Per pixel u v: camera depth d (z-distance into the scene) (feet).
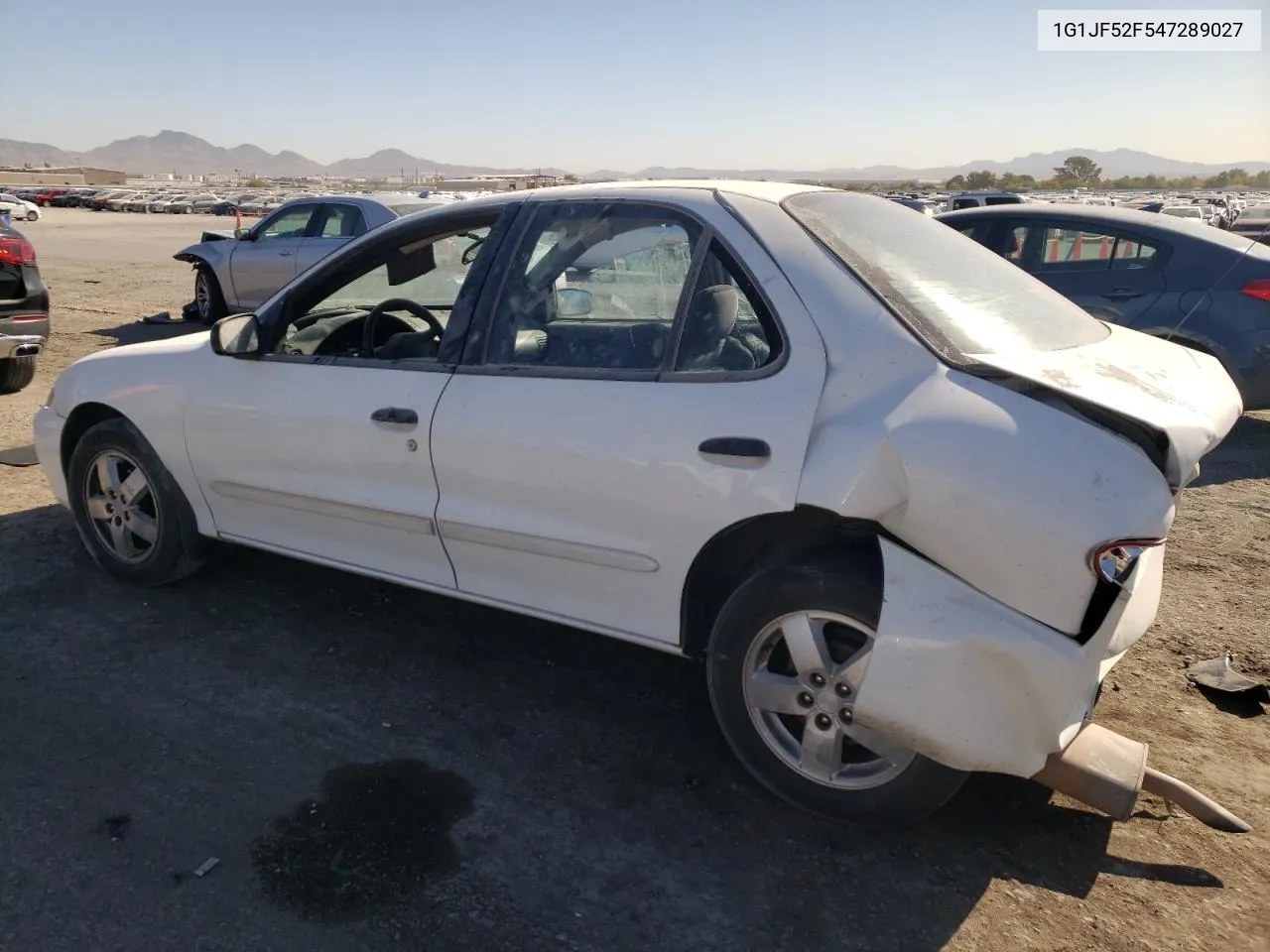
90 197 240.12
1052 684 8.31
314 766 10.56
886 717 8.68
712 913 8.58
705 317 10.03
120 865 8.98
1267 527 18.02
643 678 12.60
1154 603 9.42
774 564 9.63
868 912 8.61
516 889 8.82
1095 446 8.25
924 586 8.57
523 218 11.53
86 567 15.44
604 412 10.22
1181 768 10.67
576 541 10.57
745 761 9.97
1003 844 9.49
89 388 14.52
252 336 12.96
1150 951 8.16
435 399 11.36
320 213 38.75
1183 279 23.24
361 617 14.05
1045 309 10.82
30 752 10.67
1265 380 22.74
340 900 8.62
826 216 10.55
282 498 12.87
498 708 11.81
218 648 13.07
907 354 9.07
